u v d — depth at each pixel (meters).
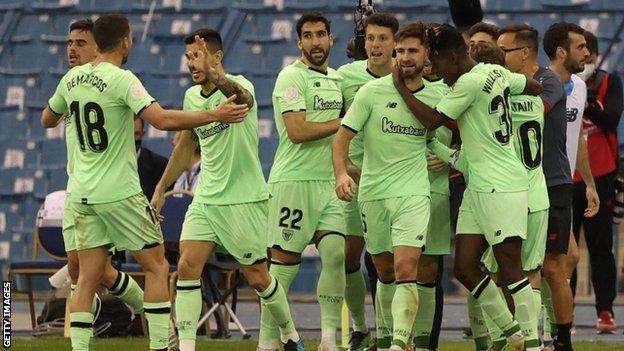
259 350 27.25
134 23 60.75
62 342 32.09
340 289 27.42
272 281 26.41
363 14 30.69
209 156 25.97
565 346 27.83
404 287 24.56
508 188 24.69
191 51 26.08
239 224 25.83
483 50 25.97
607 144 36.25
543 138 27.34
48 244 36.28
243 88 24.91
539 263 26.22
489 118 24.77
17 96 59.25
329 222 27.58
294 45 58.97
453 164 25.83
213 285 34.94
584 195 35.06
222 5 60.41
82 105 24.38
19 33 60.97
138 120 36.22
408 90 25.00
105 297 35.06
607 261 36.38
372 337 32.88
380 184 25.16
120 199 24.42
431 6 58.72
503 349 26.22
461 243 25.31
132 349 29.97
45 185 56.88
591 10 57.81
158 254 25.16
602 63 56.03
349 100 28.30
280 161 28.00
